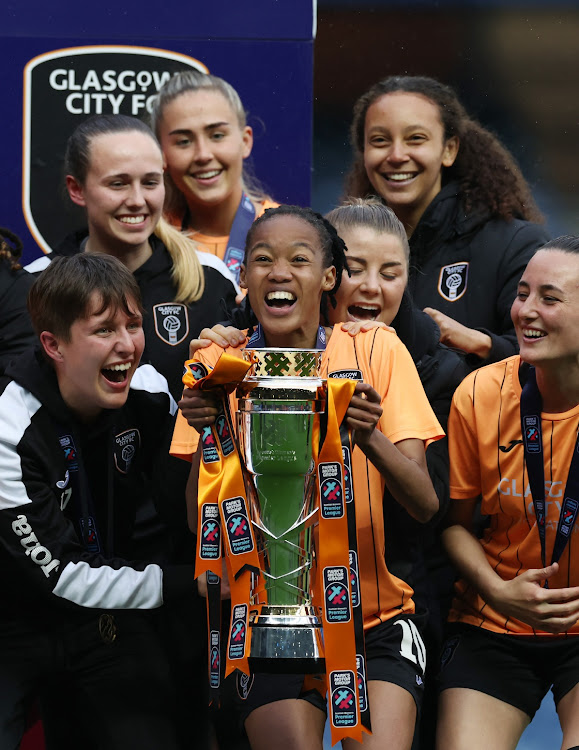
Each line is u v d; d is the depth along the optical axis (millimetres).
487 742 10617
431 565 12578
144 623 11312
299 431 8586
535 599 10641
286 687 10180
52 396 10555
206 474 9016
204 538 8930
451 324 13477
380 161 14938
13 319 12641
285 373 8727
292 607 8742
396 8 19578
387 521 11164
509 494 11266
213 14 15125
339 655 8492
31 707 11258
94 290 10219
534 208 15148
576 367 10828
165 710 10906
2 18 14906
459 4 19734
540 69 19922
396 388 10602
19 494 10344
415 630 10719
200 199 15297
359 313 12039
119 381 10594
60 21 14969
